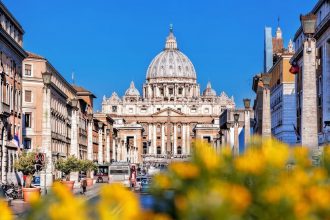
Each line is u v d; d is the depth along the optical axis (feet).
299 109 285.02
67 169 273.54
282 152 34.96
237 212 24.98
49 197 28.58
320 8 244.01
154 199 28.66
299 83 285.23
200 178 29.19
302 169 35.63
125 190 28.02
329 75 226.58
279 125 341.62
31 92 315.78
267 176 30.71
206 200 24.32
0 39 224.74
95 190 254.06
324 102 227.20
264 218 27.04
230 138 266.16
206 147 38.52
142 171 601.21
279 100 342.03
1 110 223.92
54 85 342.23
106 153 542.57
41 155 191.21
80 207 26.27
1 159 229.66
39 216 27.96
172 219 27.84
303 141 124.57
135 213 25.96
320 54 235.40
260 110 400.47
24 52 266.98
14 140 250.57
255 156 33.04
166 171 30.53
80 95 530.68
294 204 27.22
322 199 28.04
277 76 351.46
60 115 373.81
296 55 278.87
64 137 390.42
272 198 27.20
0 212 29.58
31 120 314.96
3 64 232.53
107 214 25.59
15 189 188.96
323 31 227.61
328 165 40.16
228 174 31.45
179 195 28.04
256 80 428.56
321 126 233.35
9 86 243.19
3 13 237.66
